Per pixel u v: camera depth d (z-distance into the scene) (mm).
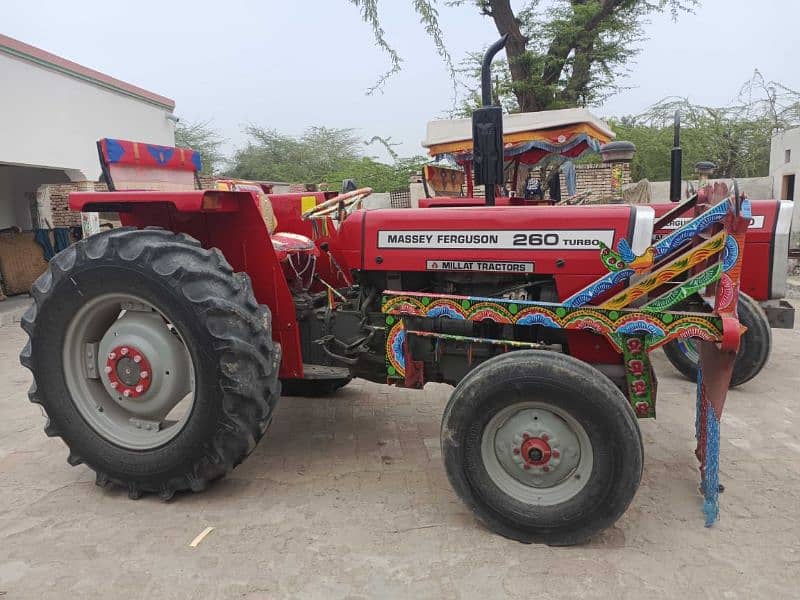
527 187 7039
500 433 2543
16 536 2605
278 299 3109
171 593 2217
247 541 2547
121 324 2973
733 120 16547
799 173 10508
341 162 29734
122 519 2746
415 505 2848
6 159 9258
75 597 2197
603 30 13250
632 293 2549
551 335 2955
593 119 5859
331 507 2834
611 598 2164
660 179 16328
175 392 2939
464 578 2281
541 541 2490
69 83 10539
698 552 2447
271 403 2838
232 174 30766
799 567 2346
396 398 4414
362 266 3098
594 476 2383
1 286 9812
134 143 3432
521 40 13273
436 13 10258
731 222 2352
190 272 2656
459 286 3045
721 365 2504
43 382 2990
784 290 4445
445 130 6402
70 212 12531
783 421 3922
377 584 2252
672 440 3621
